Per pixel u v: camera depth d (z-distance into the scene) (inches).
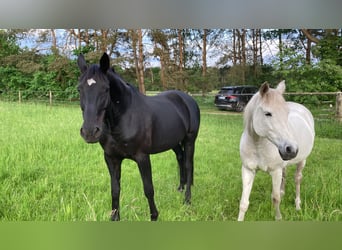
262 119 78.7
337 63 292.0
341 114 236.7
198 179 136.4
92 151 165.3
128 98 87.1
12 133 187.3
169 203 109.3
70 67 354.0
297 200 107.0
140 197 112.4
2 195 105.1
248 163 89.4
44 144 168.2
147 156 93.1
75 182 122.6
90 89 74.3
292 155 73.6
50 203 103.0
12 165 134.0
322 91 283.1
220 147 187.2
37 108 278.1
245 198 90.4
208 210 103.7
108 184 123.0
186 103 125.0
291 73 303.1
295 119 102.6
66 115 248.8
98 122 74.3
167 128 102.1
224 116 299.3
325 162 155.9
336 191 111.9
